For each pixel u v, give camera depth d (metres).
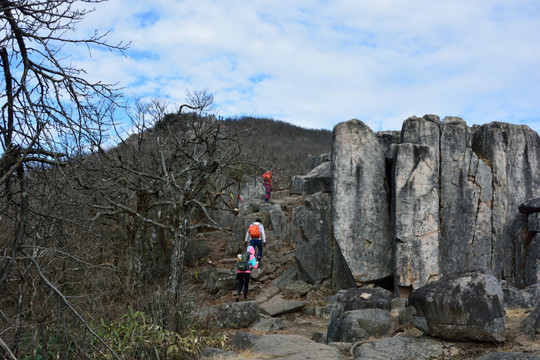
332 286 11.99
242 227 15.89
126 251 11.01
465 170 11.23
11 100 4.48
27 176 4.90
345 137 11.86
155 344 6.44
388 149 12.09
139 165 12.00
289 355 5.70
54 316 5.96
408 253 10.45
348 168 11.71
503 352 5.32
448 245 10.94
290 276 12.66
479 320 5.75
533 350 5.38
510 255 10.83
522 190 11.32
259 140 25.72
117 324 6.90
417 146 10.93
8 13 4.38
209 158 9.42
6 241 5.16
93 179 8.04
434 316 6.05
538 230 10.32
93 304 7.27
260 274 13.02
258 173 20.41
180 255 8.16
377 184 11.63
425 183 10.79
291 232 14.87
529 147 11.57
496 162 11.32
